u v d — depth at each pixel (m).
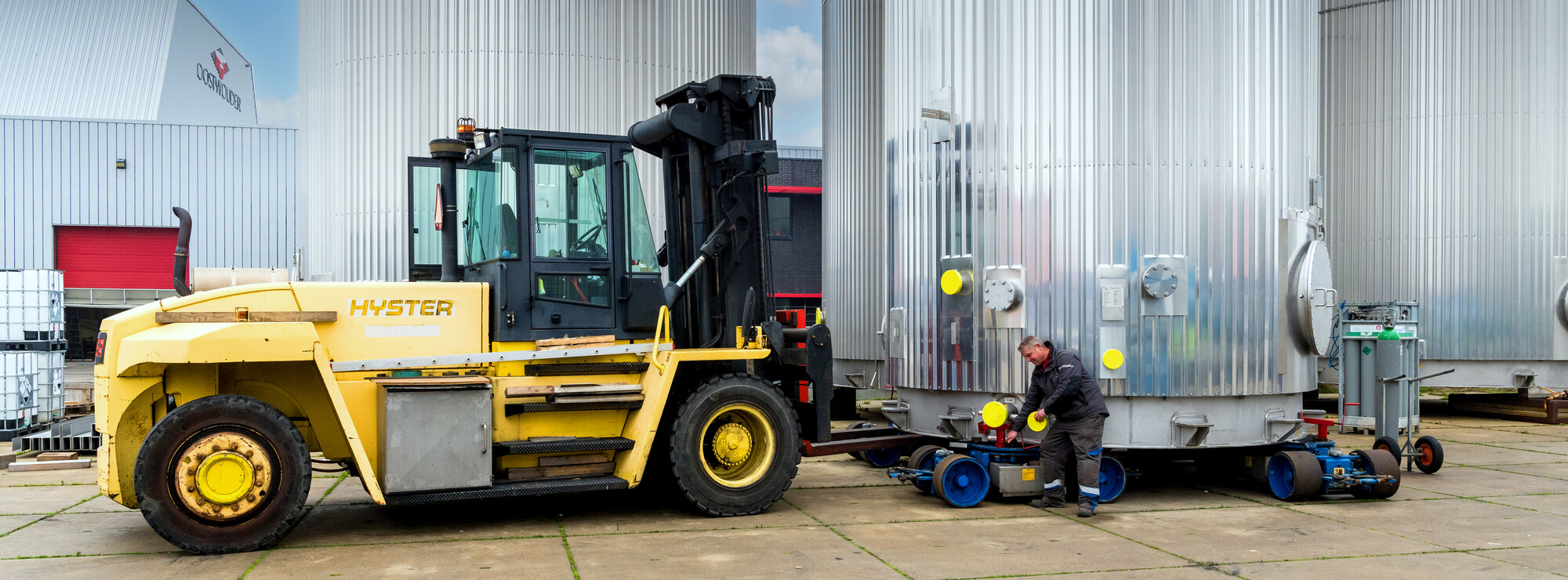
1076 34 7.42
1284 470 7.39
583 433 6.48
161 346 5.19
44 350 10.80
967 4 7.88
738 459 6.71
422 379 5.81
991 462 7.23
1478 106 13.02
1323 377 13.12
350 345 6.01
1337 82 14.21
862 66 12.94
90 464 8.81
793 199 27.17
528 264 6.33
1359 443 10.42
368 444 5.91
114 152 24.62
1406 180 13.56
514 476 6.19
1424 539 5.95
